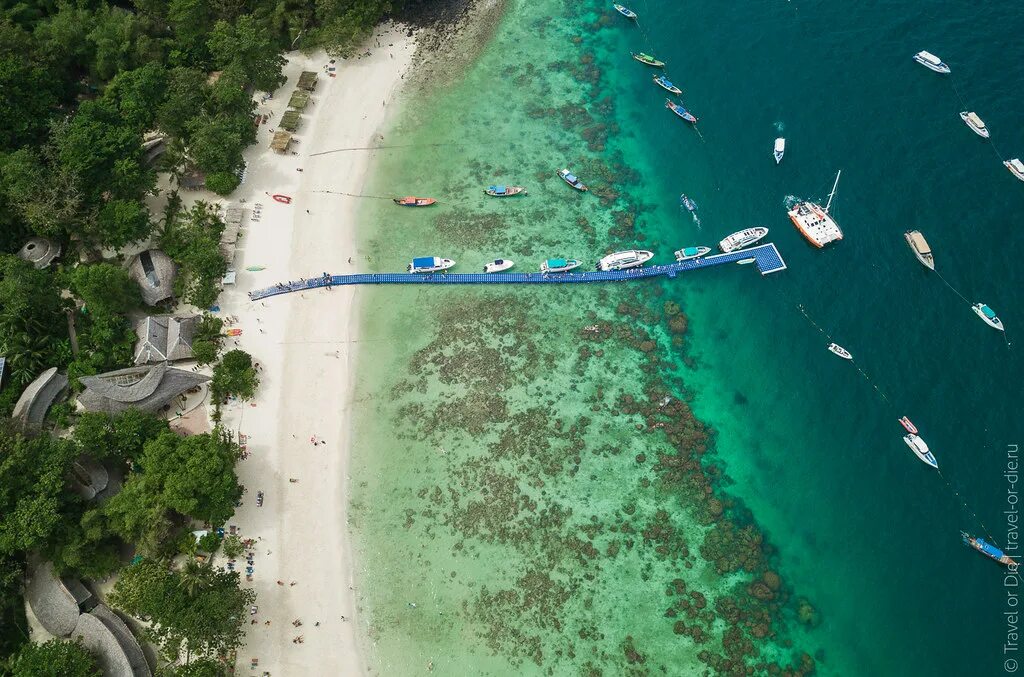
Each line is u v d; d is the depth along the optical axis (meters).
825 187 97.06
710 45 113.12
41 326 78.31
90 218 82.56
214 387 78.38
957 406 80.06
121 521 66.75
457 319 86.50
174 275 85.25
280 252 90.62
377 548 71.75
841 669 67.19
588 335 85.75
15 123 87.25
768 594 69.94
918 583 71.19
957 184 95.62
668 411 80.44
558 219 95.44
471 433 78.25
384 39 112.75
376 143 101.88
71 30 95.44
